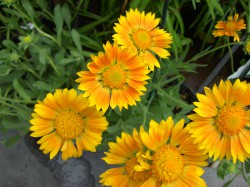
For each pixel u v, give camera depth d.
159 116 0.28
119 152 0.19
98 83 0.21
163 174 0.18
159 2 0.32
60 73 0.29
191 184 0.18
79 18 0.37
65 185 0.35
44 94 0.29
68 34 0.32
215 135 0.19
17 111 0.27
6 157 0.35
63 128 0.21
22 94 0.26
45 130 0.21
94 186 0.35
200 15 0.35
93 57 0.20
